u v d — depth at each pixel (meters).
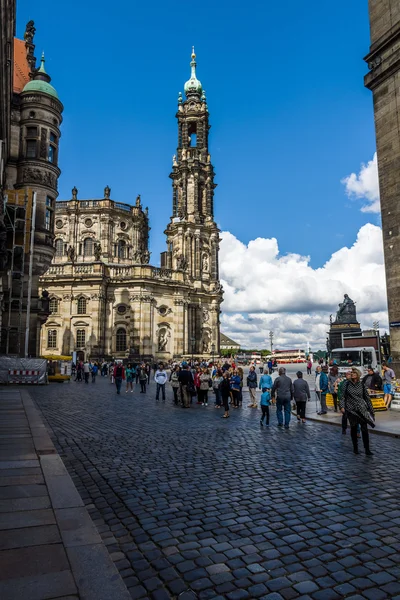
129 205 85.25
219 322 85.75
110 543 6.38
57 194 46.06
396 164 26.86
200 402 26.38
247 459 11.48
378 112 28.22
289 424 17.95
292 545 6.29
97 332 69.00
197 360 74.06
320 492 8.67
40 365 37.56
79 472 10.18
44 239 43.88
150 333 71.31
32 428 14.66
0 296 36.94
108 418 19.05
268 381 17.89
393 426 16.20
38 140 44.16
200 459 11.47
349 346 44.16
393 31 26.55
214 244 86.06
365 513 7.54
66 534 6.12
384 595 5.02
